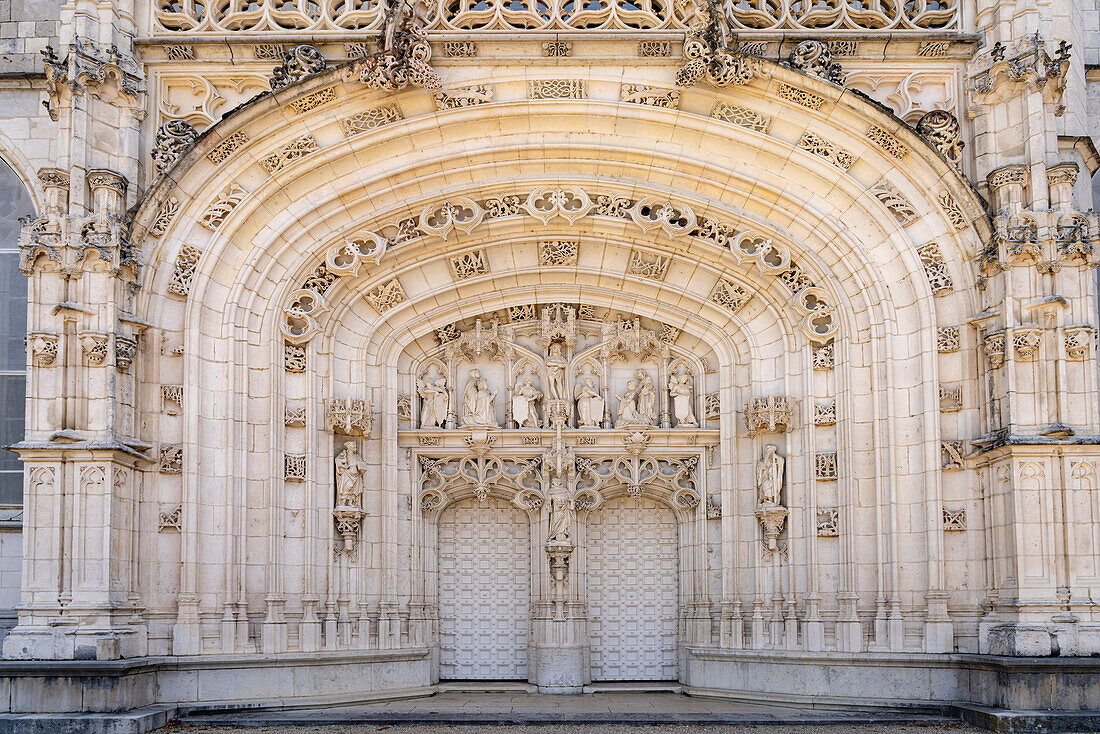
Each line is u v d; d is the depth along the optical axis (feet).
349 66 68.90
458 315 76.02
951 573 67.10
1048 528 62.95
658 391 77.05
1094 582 62.44
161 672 64.13
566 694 72.49
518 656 75.87
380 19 70.59
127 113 69.00
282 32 70.28
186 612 65.92
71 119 66.49
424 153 71.97
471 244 74.13
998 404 65.87
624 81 70.90
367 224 72.38
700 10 68.95
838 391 70.59
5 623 69.41
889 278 70.33
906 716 62.54
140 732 57.77
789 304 71.67
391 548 72.74
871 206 70.33
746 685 69.92
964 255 68.90
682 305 75.61
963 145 70.03
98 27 68.49
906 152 69.87
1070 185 65.87
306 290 71.31
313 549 69.87
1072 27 72.23
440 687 73.31
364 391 73.36
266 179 70.49
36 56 73.15
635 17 70.74
